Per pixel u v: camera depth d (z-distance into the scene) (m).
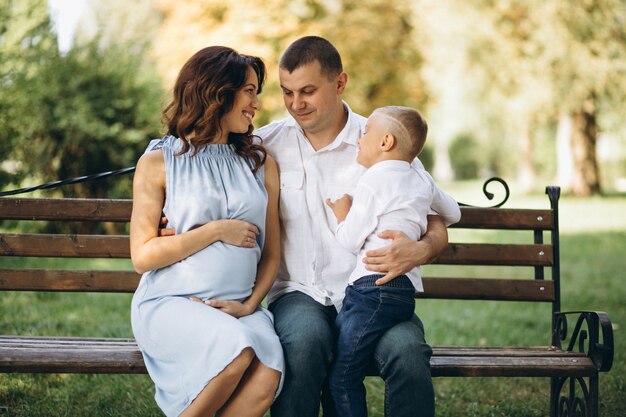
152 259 2.62
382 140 2.81
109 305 5.73
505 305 6.29
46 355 2.62
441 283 3.29
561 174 19.88
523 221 3.35
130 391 3.77
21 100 7.53
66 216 3.18
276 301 2.96
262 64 2.91
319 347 2.61
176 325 2.57
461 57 15.59
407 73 13.91
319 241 2.97
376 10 13.06
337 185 3.01
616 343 4.83
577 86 15.42
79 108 7.87
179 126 2.76
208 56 2.77
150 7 13.55
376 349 2.65
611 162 25.17
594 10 15.30
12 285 3.14
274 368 2.51
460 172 33.47
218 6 10.98
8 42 7.49
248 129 2.91
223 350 2.46
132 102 8.19
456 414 3.65
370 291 2.68
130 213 3.20
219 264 2.69
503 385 4.09
